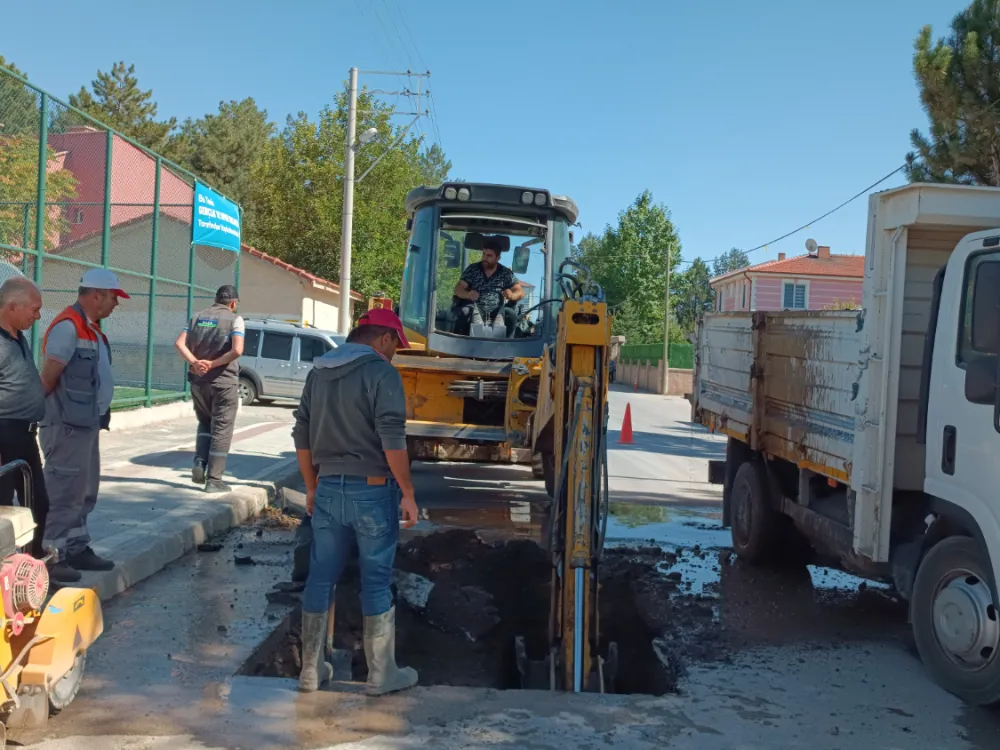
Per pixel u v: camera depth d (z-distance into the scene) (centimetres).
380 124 3550
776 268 4578
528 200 931
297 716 401
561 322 521
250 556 688
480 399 912
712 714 423
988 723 423
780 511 727
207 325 844
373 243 3619
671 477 1278
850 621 602
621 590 684
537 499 1034
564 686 462
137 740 372
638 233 5775
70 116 1101
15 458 481
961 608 449
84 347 558
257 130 6159
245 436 1352
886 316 517
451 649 561
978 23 1541
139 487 863
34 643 374
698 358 946
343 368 423
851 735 403
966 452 459
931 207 493
